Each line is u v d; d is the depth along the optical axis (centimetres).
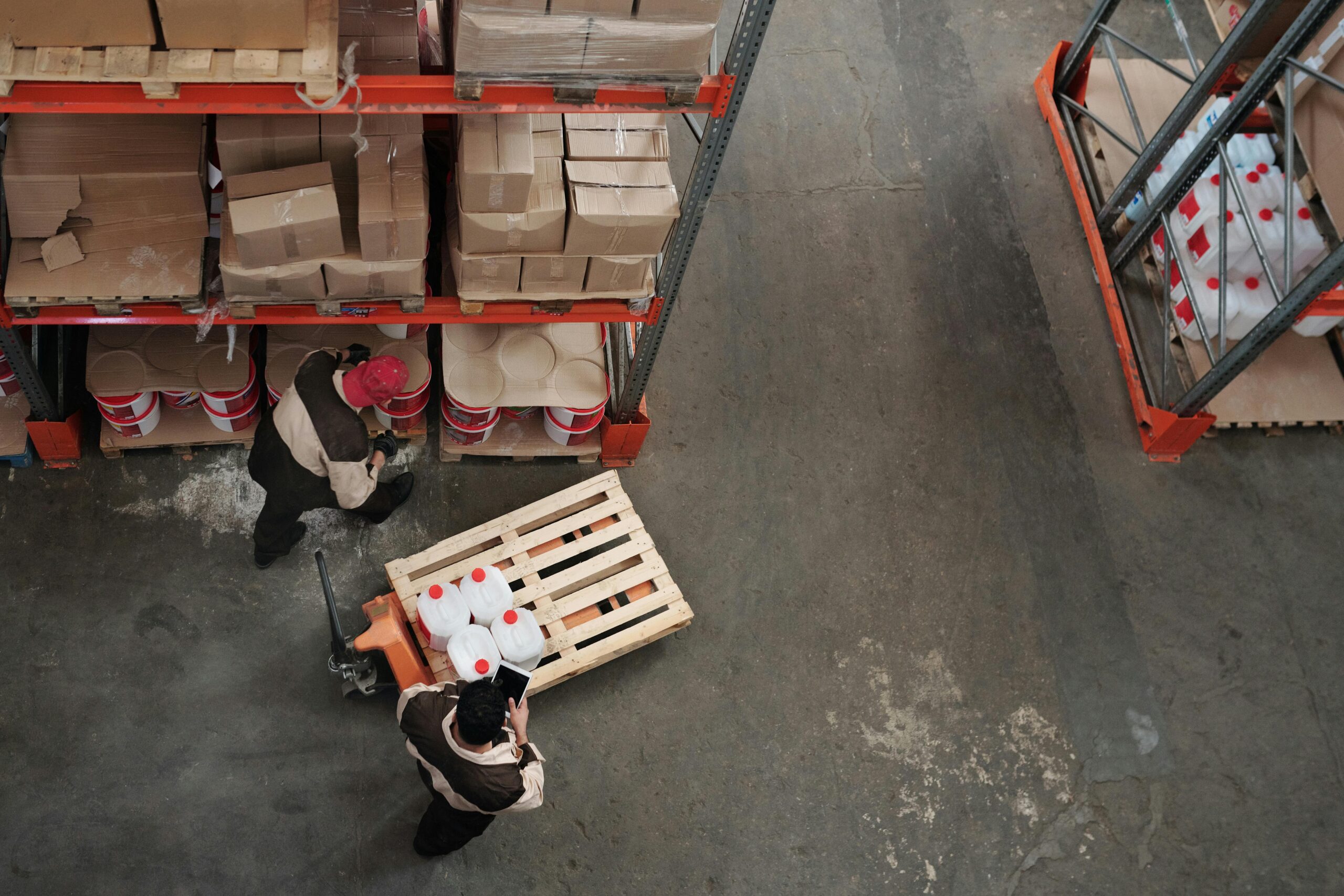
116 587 514
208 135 442
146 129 417
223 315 442
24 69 343
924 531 593
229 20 343
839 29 736
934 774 533
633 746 518
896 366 637
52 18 337
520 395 525
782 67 716
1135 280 688
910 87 727
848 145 700
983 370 645
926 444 617
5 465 532
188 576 522
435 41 461
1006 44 755
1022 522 603
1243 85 645
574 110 394
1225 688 573
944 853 517
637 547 539
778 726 533
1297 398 644
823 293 651
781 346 632
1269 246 625
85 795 471
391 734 502
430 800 493
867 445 612
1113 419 642
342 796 488
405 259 424
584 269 449
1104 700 562
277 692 504
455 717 398
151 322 440
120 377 493
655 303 487
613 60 374
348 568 537
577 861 491
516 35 355
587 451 570
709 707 532
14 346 459
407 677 466
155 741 486
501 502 565
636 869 493
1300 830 543
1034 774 540
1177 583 598
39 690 488
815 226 670
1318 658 588
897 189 692
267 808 480
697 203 440
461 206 404
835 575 574
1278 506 629
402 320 466
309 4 363
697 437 599
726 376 618
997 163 712
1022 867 520
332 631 458
